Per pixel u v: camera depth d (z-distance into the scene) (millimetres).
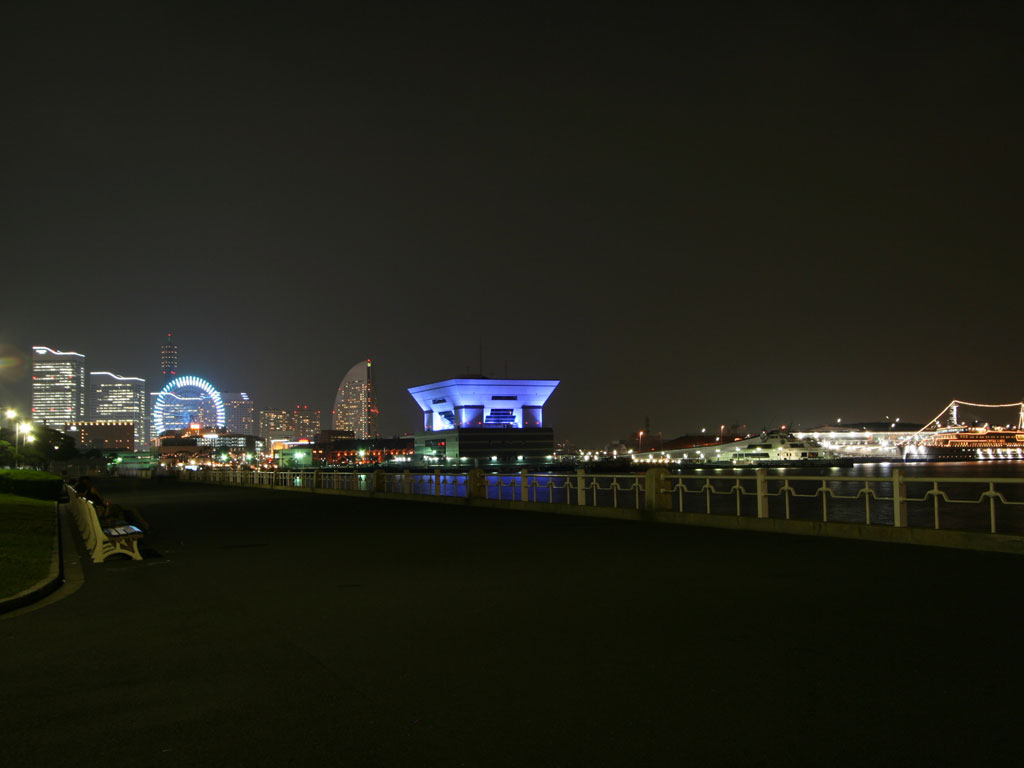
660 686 6977
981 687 6789
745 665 7570
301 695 6965
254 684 7332
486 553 16656
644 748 5605
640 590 11664
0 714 6633
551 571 13781
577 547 17188
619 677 7262
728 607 10281
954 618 9422
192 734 6078
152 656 8508
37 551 18219
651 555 15500
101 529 17469
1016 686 6805
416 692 6969
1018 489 76688
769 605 10359
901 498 17047
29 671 7996
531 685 7086
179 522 28234
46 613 11250
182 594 12656
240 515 31219
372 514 30016
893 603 10336
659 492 23594
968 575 12383
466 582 12867
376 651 8445
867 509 17656
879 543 16484
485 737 5875
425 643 8734
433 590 12195
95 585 13922
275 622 10141
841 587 11547
